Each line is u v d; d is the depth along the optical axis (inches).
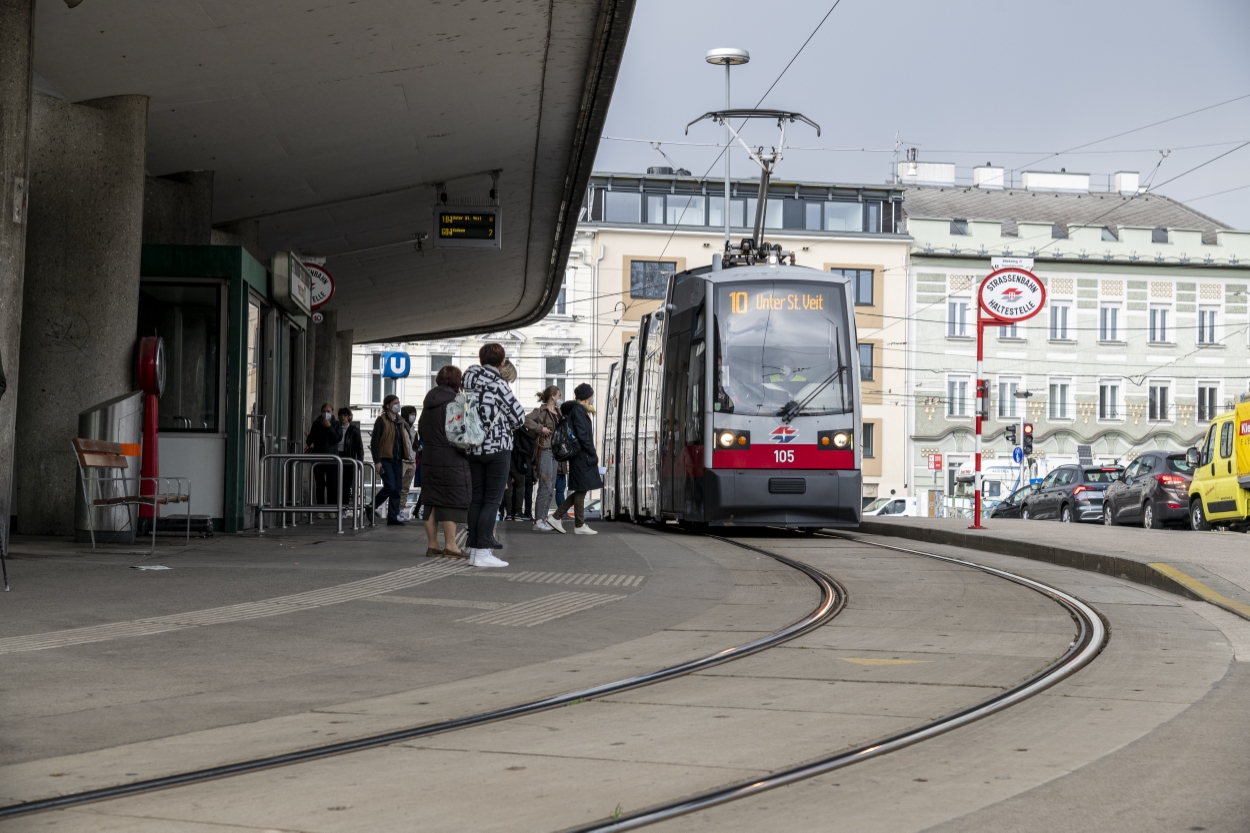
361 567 482.6
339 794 186.1
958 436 2429.9
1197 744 215.3
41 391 576.1
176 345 623.8
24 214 476.4
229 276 622.5
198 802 181.8
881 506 2282.2
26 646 304.0
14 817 174.1
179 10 522.0
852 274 2417.6
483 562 499.8
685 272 862.5
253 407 673.0
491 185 906.1
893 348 2417.6
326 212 923.4
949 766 201.3
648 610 396.5
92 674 277.1
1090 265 2454.5
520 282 1365.7
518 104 728.3
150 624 339.0
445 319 1595.7
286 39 571.8
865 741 218.7
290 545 580.7
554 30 612.7
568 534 727.1
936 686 271.6
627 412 1106.1
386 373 1141.1
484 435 498.3
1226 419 968.3
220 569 463.5
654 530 825.5
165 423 625.3
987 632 354.9
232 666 291.4
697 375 774.5
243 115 664.4
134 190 593.6
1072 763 202.1
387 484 808.3
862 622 376.5
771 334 763.4
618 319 2389.3
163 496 526.0
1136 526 1175.0
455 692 267.9
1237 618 390.6
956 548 703.7
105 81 581.9
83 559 488.7
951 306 2436.0
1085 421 2450.8
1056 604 418.3
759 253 843.4
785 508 745.6
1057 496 1311.5
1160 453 1090.7
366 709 249.8
